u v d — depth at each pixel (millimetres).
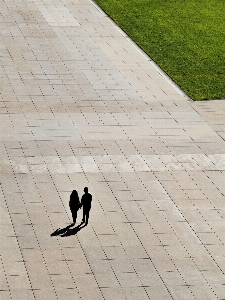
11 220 29578
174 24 55719
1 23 53781
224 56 49656
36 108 40125
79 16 56344
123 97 42219
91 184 32625
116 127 38312
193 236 29172
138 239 28766
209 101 42312
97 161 34656
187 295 25734
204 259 27766
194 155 35781
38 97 41625
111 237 28781
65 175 33281
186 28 54969
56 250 27781
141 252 27969
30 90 42562
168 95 42906
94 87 43438
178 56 49344
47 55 48219
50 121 38594
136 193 32094
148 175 33688
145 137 37344
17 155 34812
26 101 41000
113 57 48500
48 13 56562
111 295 25516
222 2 61625
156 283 26250
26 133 37094
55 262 27078
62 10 57562
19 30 52562
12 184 32281
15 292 25359
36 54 48281
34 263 26953
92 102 41281
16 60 47125
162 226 29734
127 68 46781
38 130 37469
